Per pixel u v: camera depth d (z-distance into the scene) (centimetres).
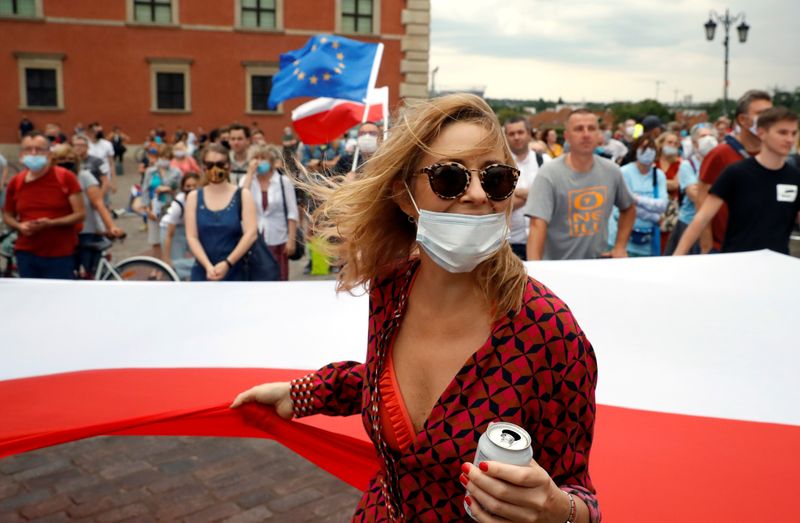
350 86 663
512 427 130
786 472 240
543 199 485
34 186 622
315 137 743
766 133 468
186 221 559
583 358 143
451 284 154
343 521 369
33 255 632
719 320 334
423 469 148
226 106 3341
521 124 632
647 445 261
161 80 3297
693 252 725
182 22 3259
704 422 277
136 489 398
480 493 126
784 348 309
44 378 302
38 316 338
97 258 696
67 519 367
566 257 493
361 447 230
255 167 695
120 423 242
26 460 430
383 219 173
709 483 239
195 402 268
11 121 3209
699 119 2664
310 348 330
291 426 227
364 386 168
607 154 1302
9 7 3156
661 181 641
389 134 163
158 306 356
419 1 3269
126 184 2553
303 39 3325
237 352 322
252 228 555
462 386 144
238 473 418
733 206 485
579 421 145
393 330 163
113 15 3212
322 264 930
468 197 148
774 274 376
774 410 278
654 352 313
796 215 485
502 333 143
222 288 357
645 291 360
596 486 239
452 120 153
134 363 322
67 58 3209
